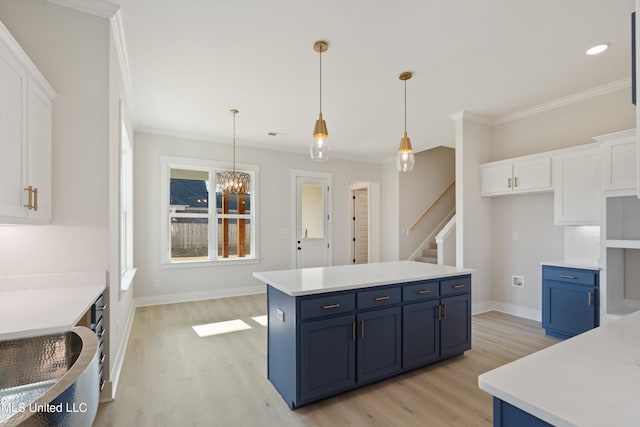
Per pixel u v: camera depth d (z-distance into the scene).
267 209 5.71
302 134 5.04
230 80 3.16
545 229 3.88
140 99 3.64
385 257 6.94
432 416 2.03
